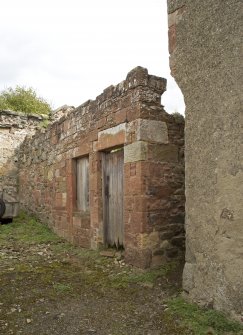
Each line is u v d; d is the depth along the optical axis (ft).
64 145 26.23
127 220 17.43
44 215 31.14
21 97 53.98
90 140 21.74
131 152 17.19
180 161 17.88
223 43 10.76
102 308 12.01
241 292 9.84
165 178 17.24
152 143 16.89
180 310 11.23
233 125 10.31
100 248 20.43
